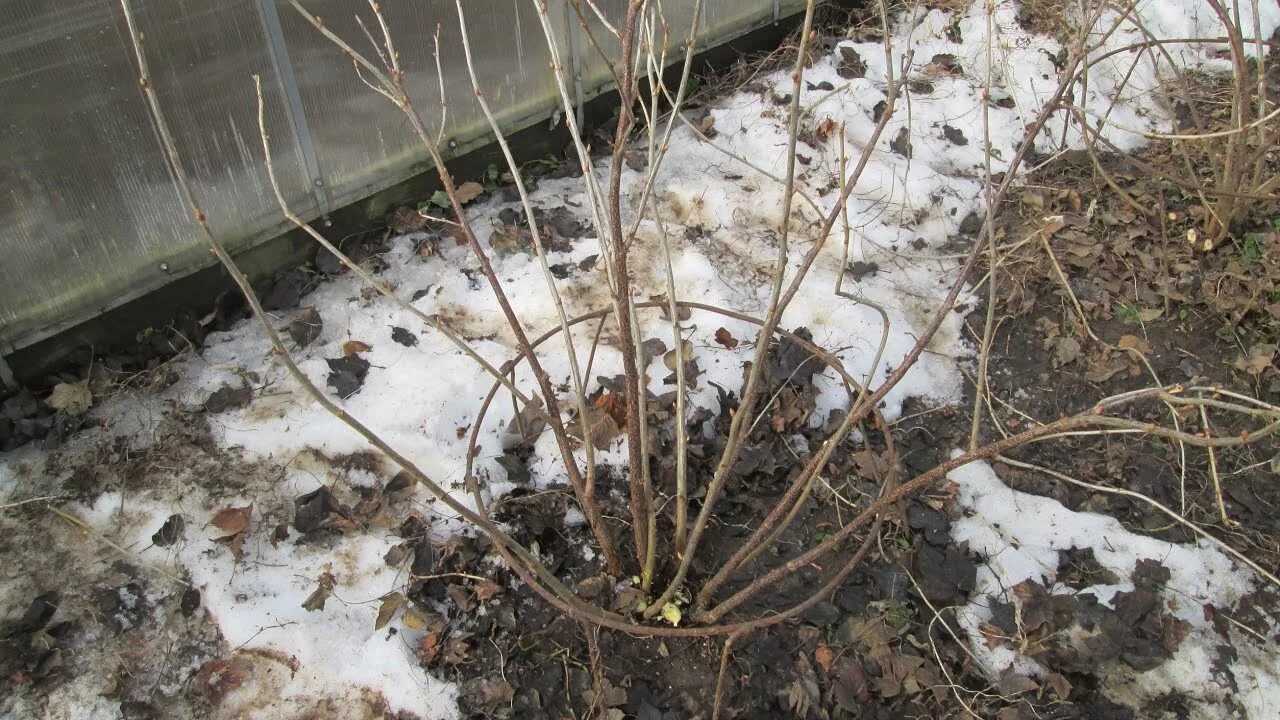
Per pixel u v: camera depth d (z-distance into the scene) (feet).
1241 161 11.92
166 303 11.39
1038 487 10.80
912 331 12.29
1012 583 9.93
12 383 10.44
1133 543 10.26
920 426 11.44
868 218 13.51
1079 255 13.16
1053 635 9.55
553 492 10.37
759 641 9.46
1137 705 9.13
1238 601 9.84
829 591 8.20
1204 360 12.12
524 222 13.16
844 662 9.34
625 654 9.36
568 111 7.29
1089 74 15.85
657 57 15.14
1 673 8.77
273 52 10.87
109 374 10.94
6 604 9.22
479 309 12.00
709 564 10.03
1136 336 12.30
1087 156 14.71
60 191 9.86
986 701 9.13
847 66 15.97
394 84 7.96
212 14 10.18
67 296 10.46
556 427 8.68
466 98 13.11
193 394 10.87
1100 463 11.08
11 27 8.86
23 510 9.85
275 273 12.27
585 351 11.60
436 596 9.58
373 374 11.16
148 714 8.69
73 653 8.97
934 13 16.80
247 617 9.24
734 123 14.97
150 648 9.07
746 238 13.25
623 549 10.11
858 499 10.61
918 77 15.83
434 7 12.07
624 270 7.59
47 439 10.37
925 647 9.47
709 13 15.67
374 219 13.03
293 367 7.06
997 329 12.44
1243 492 10.79
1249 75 16.19
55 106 9.47
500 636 9.40
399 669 9.01
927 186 13.93
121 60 9.73
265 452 10.43
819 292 12.42
